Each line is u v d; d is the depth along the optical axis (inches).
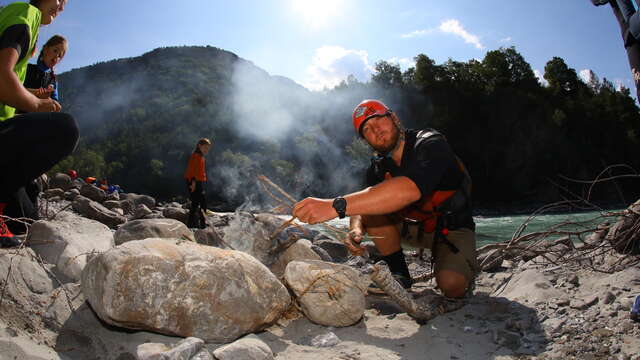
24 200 109.4
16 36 87.7
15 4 91.7
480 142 3070.9
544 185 2891.2
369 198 85.8
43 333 73.1
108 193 486.6
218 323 76.7
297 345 83.9
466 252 107.7
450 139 3120.1
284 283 98.9
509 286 121.2
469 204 110.0
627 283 103.4
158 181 5251.0
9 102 87.0
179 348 67.1
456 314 102.7
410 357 79.4
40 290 81.4
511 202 2923.2
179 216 347.9
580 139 3085.6
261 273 85.7
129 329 77.1
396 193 86.3
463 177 108.7
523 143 2962.6
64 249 95.3
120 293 71.3
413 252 191.3
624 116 3417.8
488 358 79.5
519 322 91.0
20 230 108.5
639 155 3174.2
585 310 94.6
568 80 3641.7
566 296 103.5
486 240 355.9
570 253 144.1
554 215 830.5
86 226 122.0
